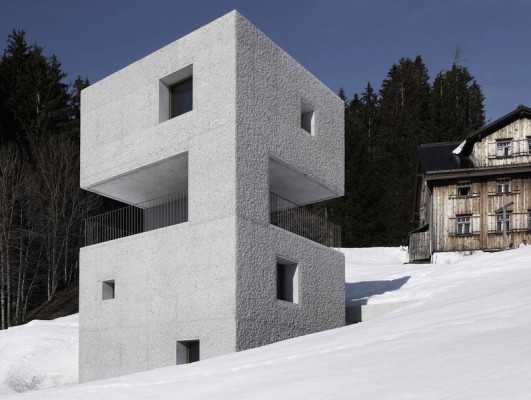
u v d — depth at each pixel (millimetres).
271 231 14352
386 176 51156
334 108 18125
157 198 18062
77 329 20172
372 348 7020
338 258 17297
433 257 32719
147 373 8836
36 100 43688
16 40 45781
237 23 14062
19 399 7973
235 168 13445
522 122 32938
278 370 6770
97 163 16688
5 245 33438
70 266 38344
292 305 14844
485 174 32188
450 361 5379
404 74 66188
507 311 7852
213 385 6629
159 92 15445
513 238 31469
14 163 36188
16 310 32125
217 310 13148
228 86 13891
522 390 4117
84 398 7281
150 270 14625
